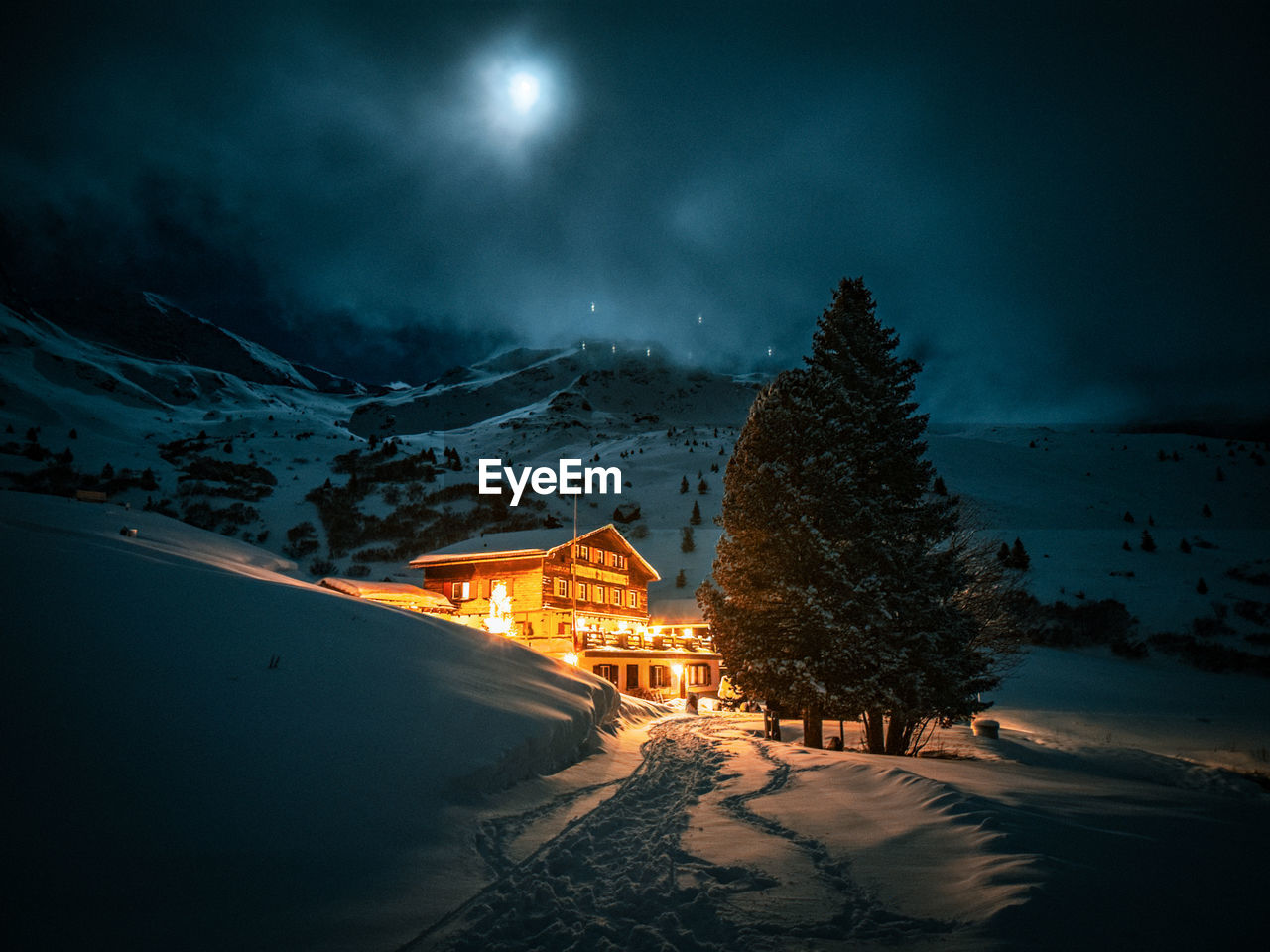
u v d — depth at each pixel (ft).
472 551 115.14
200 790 15.67
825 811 22.76
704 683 129.29
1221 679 128.77
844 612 46.50
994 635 59.67
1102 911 11.82
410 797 19.53
